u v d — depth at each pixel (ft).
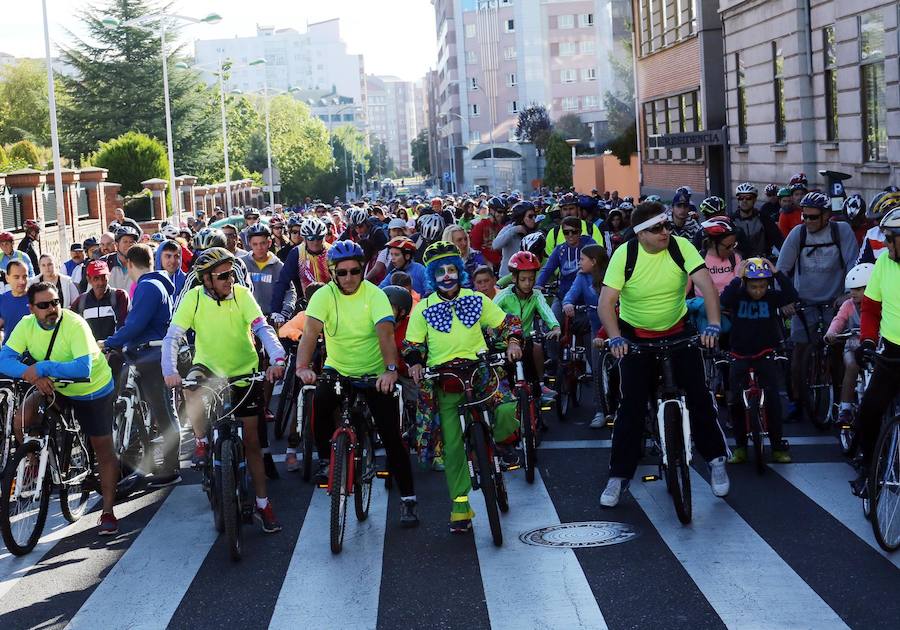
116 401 30.71
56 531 27.32
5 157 156.97
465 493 24.85
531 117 334.65
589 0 424.05
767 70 92.89
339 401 25.34
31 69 292.81
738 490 27.45
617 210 55.21
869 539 23.15
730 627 18.65
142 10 246.47
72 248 56.65
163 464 31.73
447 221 78.64
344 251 24.53
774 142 92.27
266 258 40.75
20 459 25.30
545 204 80.48
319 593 21.48
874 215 31.94
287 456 32.12
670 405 25.02
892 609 19.12
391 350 24.57
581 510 26.45
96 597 22.03
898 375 23.44
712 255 35.40
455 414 24.80
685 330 26.13
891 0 67.05
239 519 24.35
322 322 24.88
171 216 156.25
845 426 28.89
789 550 22.65
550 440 34.22
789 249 34.96
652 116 146.92
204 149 251.60
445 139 540.11
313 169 384.47
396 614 20.10
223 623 20.15
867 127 72.74
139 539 26.17
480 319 24.82
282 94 415.03
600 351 35.32
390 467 25.76
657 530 24.47
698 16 119.03
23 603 21.90
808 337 34.22
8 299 38.83
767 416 29.50
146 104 246.06
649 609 19.67
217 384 25.25
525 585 21.27
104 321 34.04
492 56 440.04
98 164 176.45
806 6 83.66
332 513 23.81
